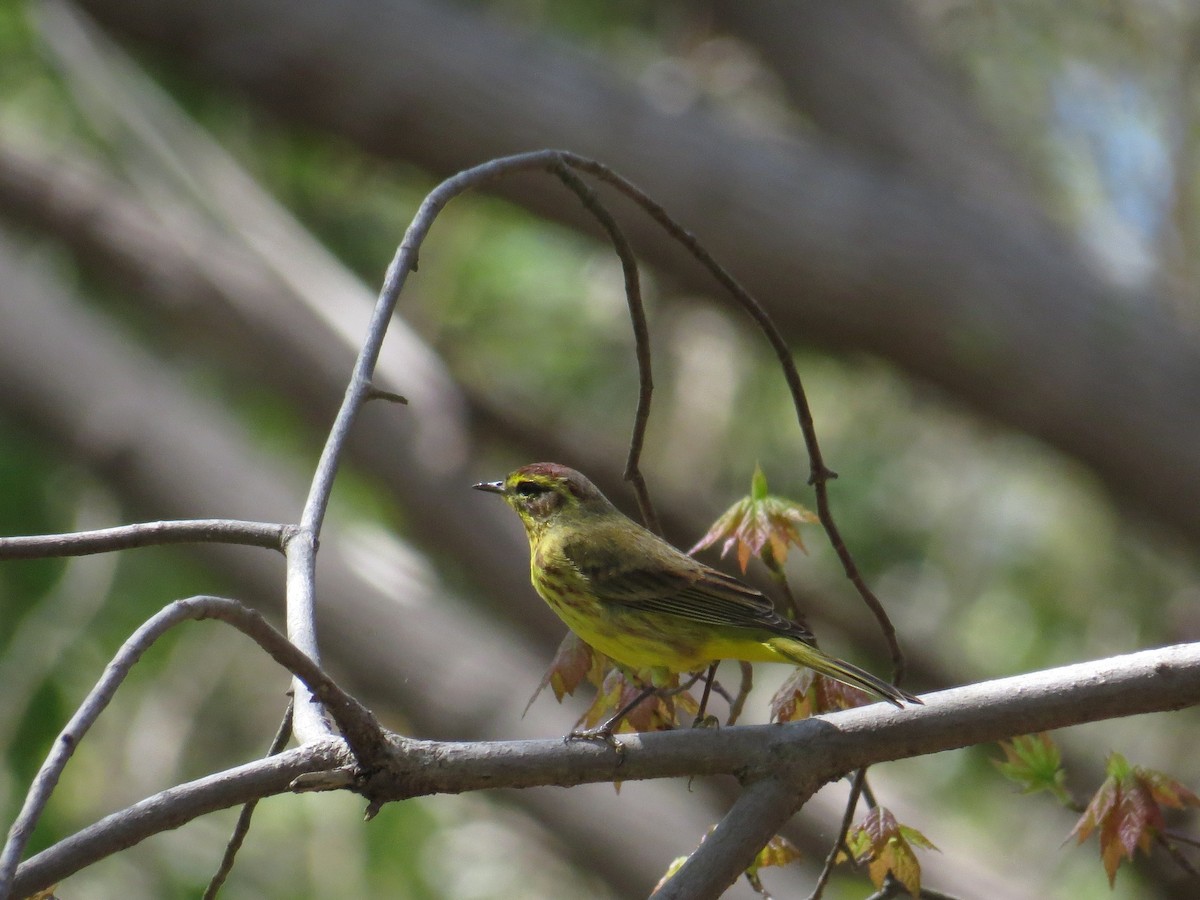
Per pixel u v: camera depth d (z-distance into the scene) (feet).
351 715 15.01
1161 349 46.24
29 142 56.75
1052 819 52.80
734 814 17.17
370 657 46.85
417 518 50.90
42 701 46.88
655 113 48.55
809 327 48.80
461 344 56.44
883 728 17.53
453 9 49.98
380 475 50.83
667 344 56.80
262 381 52.54
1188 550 48.65
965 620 53.83
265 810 50.72
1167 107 55.57
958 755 54.29
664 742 17.16
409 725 47.52
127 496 49.83
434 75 48.42
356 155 54.44
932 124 56.54
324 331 52.08
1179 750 52.21
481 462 50.57
